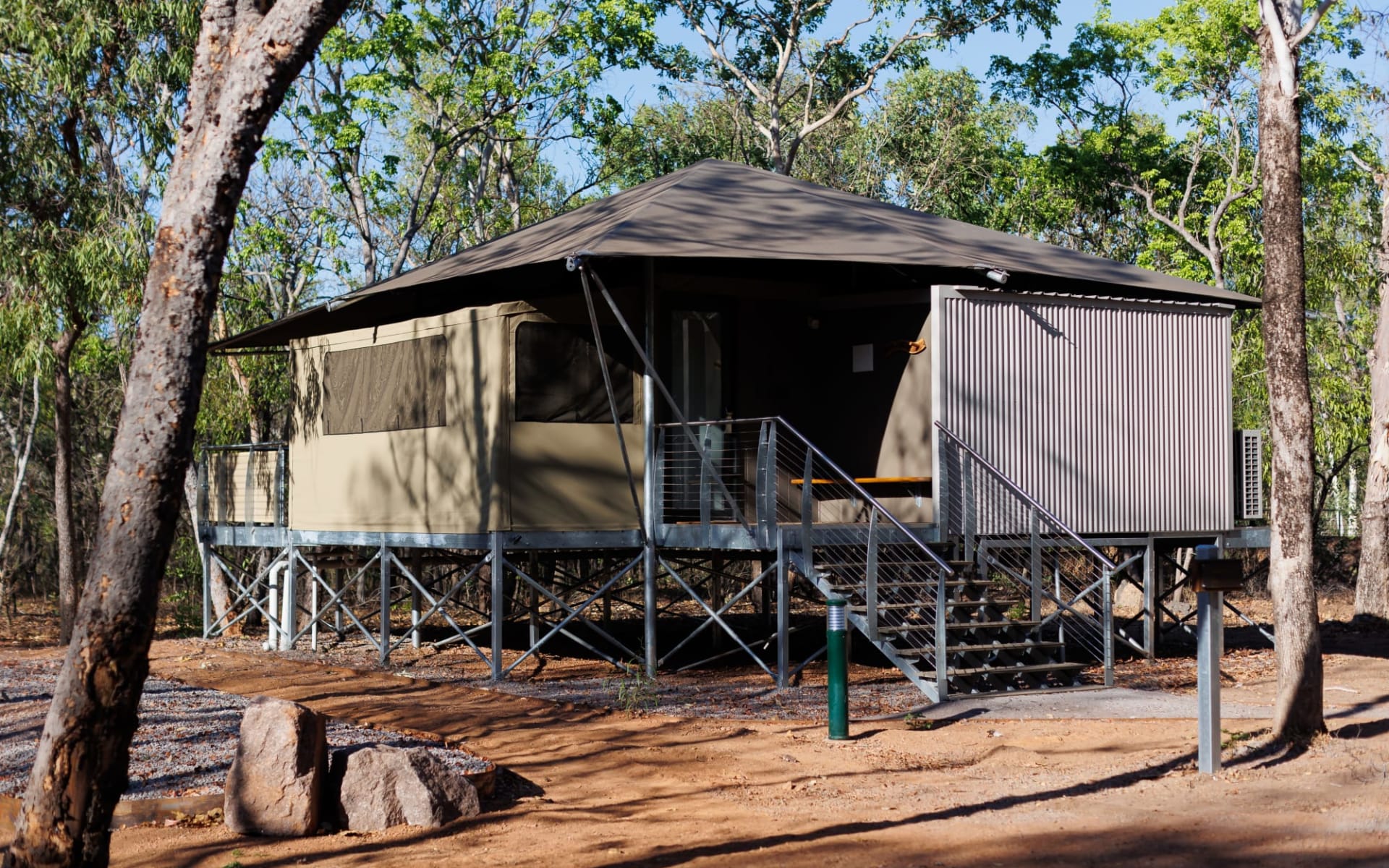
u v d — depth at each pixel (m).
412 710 12.09
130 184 20.77
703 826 7.74
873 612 12.31
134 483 5.75
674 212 14.75
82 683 5.67
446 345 14.78
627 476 14.58
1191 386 15.70
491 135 27.70
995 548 14.30
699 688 13.27
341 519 16.70
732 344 15.58
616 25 26.45
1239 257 30.05
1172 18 30.06
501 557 13.93
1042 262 15.41
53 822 5.66
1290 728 9.73
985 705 11.95
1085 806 8.03
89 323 22.28
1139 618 16.64
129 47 19.80
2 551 29.03
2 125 19.20
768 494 13.05
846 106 33.91
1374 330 29.95
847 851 7.05
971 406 13.97
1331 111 29.69
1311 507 9.80
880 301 14.89
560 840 7.43
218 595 21.91
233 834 7.65
